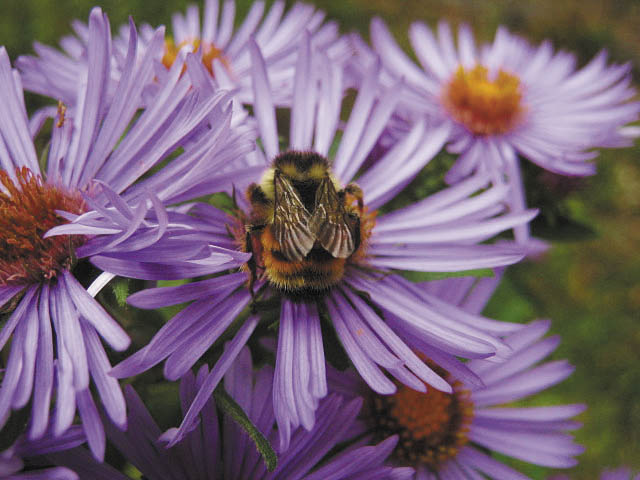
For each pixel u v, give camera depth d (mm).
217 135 93
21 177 101
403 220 110
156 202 85
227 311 98
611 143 141
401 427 115
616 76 149
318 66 113
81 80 105
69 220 98
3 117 103
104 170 98
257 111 111
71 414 84
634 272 266
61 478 84
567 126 146
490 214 108
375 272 106
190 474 95
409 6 346
